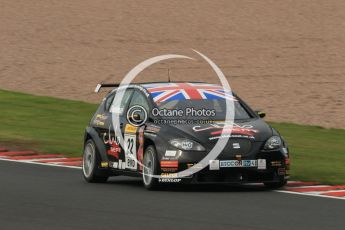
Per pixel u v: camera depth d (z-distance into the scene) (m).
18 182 44.19
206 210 34.66
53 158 55.56
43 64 109.50
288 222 31.73
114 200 37.72
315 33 125.62
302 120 76.12
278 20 135.50
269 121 75.38
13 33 130.38
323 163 52.72
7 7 151.12
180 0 154.25
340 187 42.88
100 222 31.59
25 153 57.41
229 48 117.06
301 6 145.75
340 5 145.62
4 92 91.19
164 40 123.25
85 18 140.88
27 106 82.75
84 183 44.75
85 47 119.88
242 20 136.25
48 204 36.34
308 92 90.38
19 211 34.31
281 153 41.44
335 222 31.84
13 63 110.38
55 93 91.69
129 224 31.17
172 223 31.41
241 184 44.81
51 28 133.62
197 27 131.75
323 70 102.94
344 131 70.38
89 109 81.69
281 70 103.12
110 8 149.12
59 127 71.00
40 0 157.62
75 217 32.78
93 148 46.19
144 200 37.72
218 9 145.50
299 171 49.03
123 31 130.38
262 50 115.44
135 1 154.50
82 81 99.00
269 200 37.84
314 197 39.00
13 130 68.88
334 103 84.75
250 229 30.20
